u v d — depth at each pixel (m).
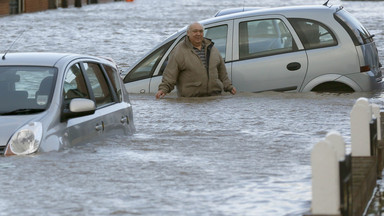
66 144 15.35
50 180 13.23
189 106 22.56
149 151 15.88
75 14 87.75
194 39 24.50
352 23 25.05
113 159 14.91
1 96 15.62
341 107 22.16
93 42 50.66
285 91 24.80
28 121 15.01
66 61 16.44
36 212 11.37
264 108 21.98
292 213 11.20
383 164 14.75
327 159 9.66
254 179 13.36
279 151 15.98
